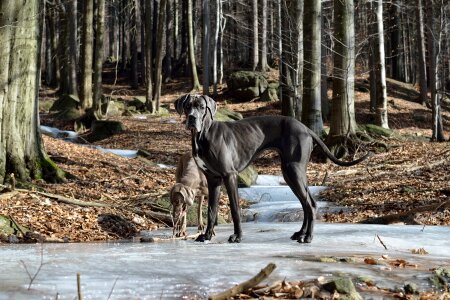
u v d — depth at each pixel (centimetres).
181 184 936
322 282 491
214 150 786
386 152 2112
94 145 2234
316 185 1666
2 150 1203
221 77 4381
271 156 2153
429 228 955
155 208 1188
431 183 1479
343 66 2109
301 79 2353
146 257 627
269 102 3553
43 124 2825
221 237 895
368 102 3500
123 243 852
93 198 1208
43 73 5384
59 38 4638
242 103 3631
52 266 557
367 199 1364
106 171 1505
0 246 793
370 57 3372
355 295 458
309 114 2136
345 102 2094
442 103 3716
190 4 4200
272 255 645
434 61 2578
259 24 4572
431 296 475
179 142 2431
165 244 810
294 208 1267
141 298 429
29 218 955
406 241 812
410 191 1389
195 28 5300
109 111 3083
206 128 782
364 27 3325
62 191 1207
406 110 3416
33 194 1064
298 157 805
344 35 2117
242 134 809
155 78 3300
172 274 514
